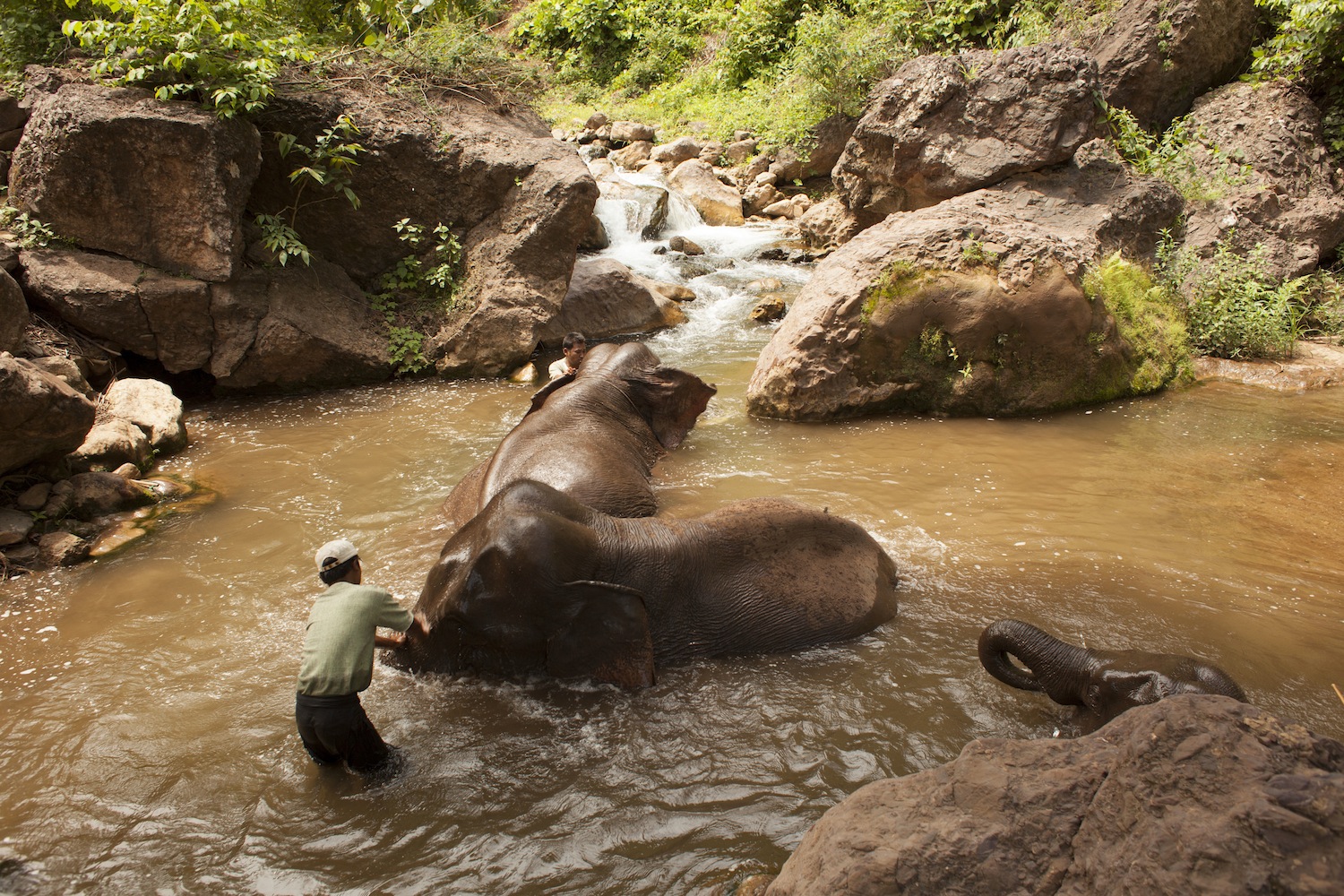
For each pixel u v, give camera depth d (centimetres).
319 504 714
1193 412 895
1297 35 1323
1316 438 809
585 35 2725
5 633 540
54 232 905
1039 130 1142
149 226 916
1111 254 1041
